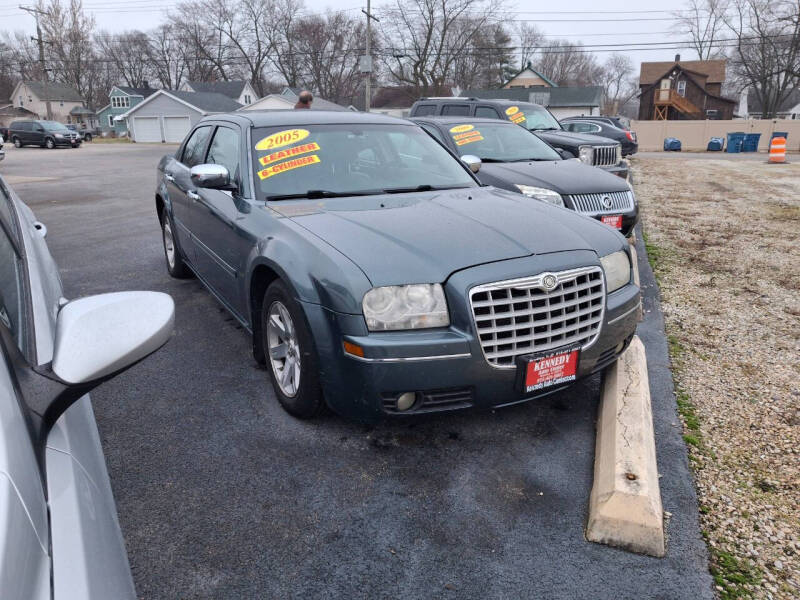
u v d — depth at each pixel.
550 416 3.35
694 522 2.50
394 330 2.68
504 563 2.28
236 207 3.79
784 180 14.97
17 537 0.98
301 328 2.90
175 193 5.25
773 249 7.26
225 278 4.07
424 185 4.05
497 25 59.34
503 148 7.58
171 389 3.66
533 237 3.03
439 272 2.73
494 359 2.73
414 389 2.67
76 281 5.95
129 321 1.42
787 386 3.71
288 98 57.41
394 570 2.25
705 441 3.10
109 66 81.88
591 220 3.56
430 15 55.81
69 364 1.32
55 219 9.62
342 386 2.79
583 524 2.49
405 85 59.88
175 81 82.69
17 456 1.11
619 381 3.34
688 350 4.27
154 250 7.34
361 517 2.53
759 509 2.58
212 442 3.08
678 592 2.15
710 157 27.73
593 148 9.76
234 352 4.22
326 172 3.92
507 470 2.85
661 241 7.74
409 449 3.01
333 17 70.12
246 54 73.38
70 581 1.06
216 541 2.38
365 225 3.13
